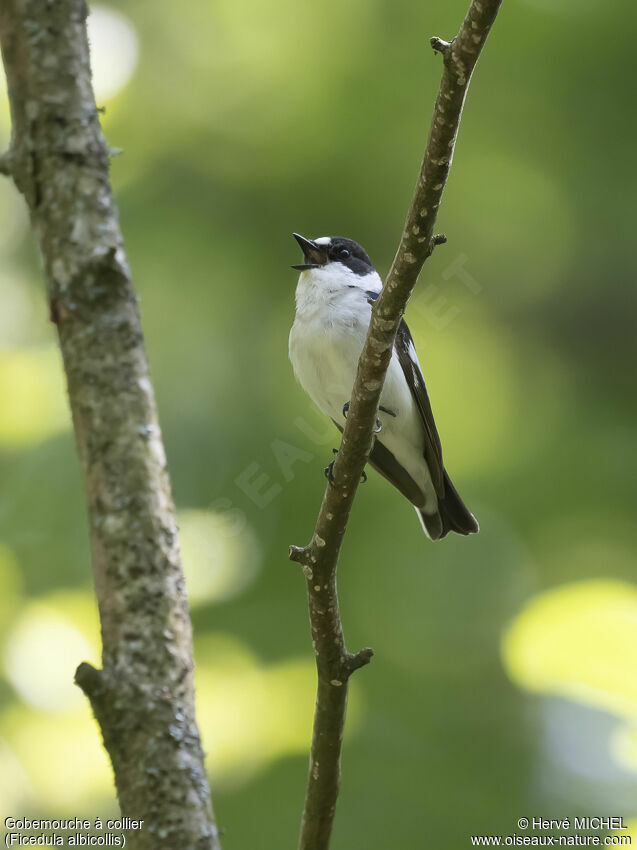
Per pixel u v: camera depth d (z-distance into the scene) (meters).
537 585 9.85
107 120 10.87
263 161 10.65
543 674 8.58
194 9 11.02
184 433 9.84
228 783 8.26
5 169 4.55
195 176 10.73
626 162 10.48
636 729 8.44
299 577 9.25
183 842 3.63
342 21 10.80
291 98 10.75
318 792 5.00
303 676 8.84
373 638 9.48
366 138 10.52
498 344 10.73
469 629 9.62
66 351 4.29
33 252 11.65
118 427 4.15
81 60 4.62
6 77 4.61
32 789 8.85
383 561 9.84
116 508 4.05
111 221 4.46
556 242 10.60
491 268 10.74
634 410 10.62
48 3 4.60
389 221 10.40
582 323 10.75
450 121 4.23
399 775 8.27
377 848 7.81
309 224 10.50
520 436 10.48
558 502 10.16
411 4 10.63
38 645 9.39
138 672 3.84
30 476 10.38
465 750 8.61
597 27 10.40
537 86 10.58
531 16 10.50
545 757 8.52
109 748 3.78
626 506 10.12
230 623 9.09
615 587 8.79
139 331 4.35
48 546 9.98
